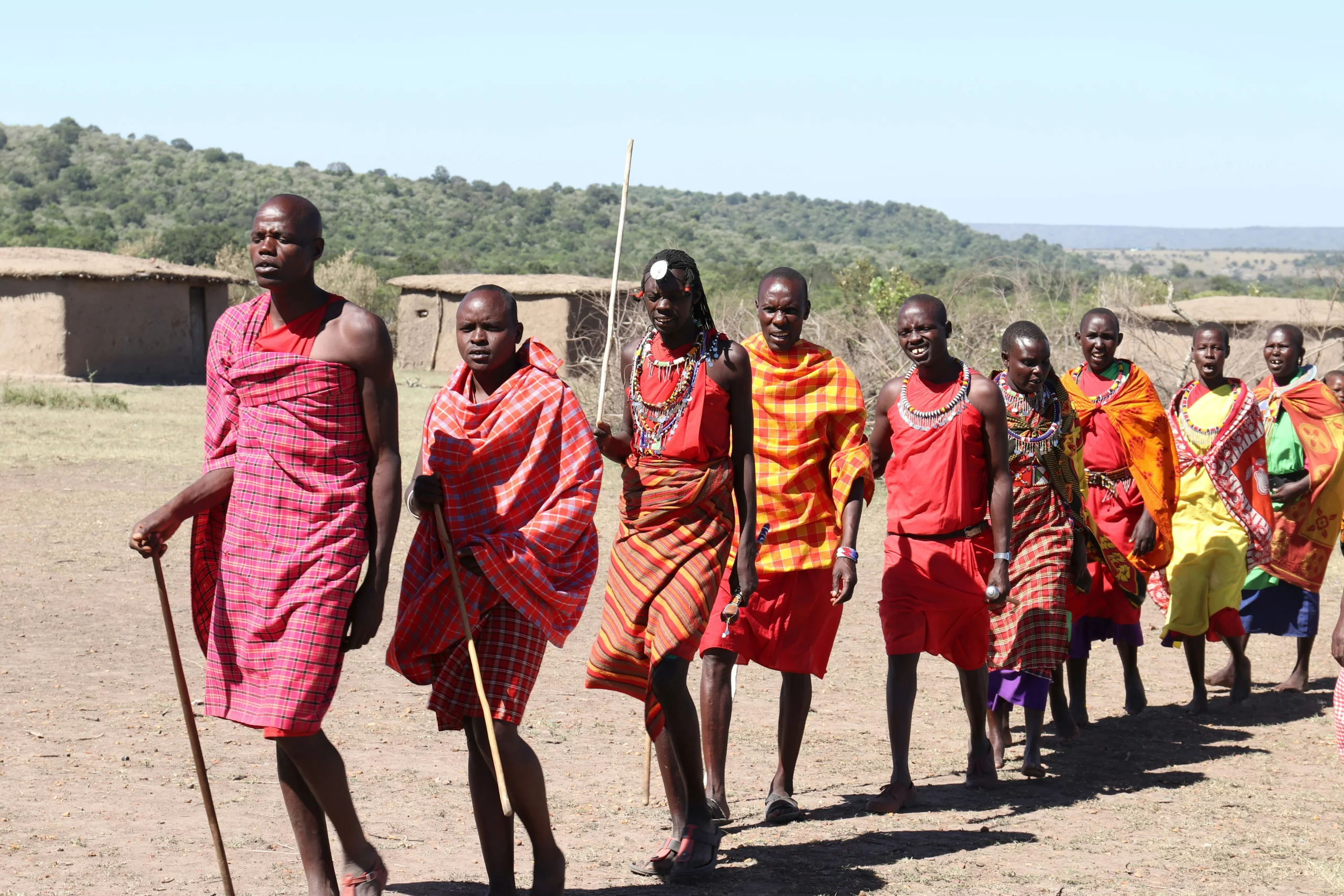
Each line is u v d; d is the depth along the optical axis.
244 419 5.34
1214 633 11.17
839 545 7.50
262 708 5.23
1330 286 35.34
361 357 5.32
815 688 10.94
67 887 5.92
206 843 6.63
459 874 6.32
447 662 5.74
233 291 64.06
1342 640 6.73
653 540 6.54
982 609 8.03
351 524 5.35
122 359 45.44
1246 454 10.61
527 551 5.60
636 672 6.57
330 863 5.62
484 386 5.89
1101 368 10.20
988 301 27.83
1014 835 7.23
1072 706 10.08
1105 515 10.08
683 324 6.52
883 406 8.23
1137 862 6.75
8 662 10.55
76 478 21.44
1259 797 8.09
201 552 5.59
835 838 7.12
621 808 7.53
